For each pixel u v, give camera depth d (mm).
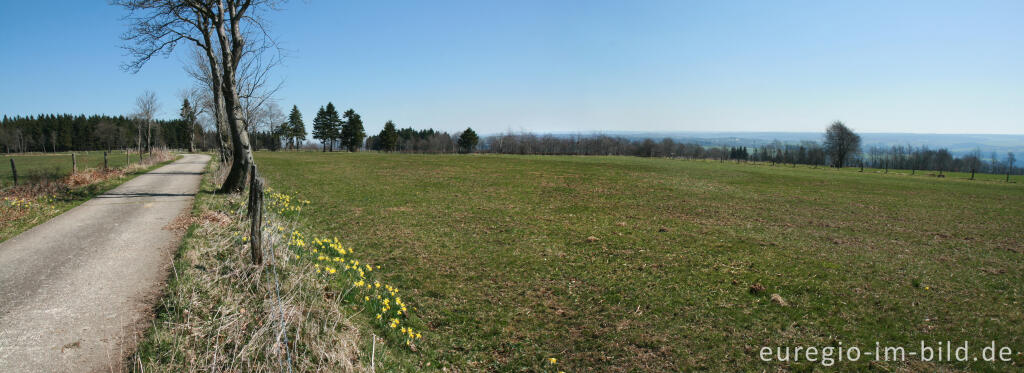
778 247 11883
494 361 5793
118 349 4617
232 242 8203
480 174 32625
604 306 7594
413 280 8664
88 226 9938
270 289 6145
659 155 108500
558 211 17312
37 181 16969
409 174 31516
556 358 5895
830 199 22625
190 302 5574
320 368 4668
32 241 8594
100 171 21125
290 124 99875
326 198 18766
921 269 10000
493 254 10672
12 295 5852
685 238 12789
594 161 53562
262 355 4746
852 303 7852
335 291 6973
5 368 4160
